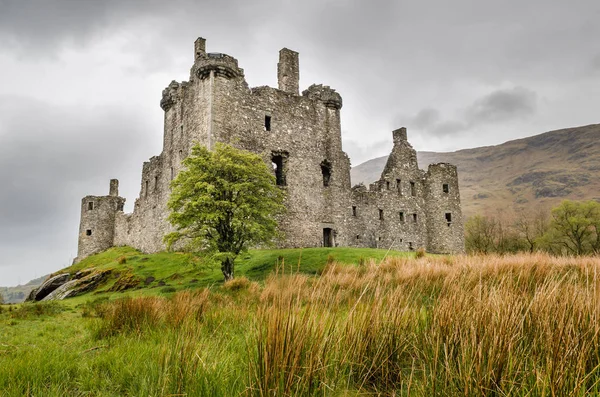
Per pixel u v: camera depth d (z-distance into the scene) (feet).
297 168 96.84
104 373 14.71
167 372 12.48
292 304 13.25
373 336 13.25
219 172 63.46
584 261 36.55
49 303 47.37
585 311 12.09
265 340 11.46
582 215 155.84
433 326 13.10
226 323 20.71
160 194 105.70
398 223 128.26
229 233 61.67
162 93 107.76
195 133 90.27
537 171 504.84
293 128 98.53
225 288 41.88
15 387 12.21
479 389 9.73
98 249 139.64
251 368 11.25
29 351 18.86
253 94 93.50
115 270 79.82
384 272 35.01
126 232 130.93
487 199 492.54
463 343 11.28
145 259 86.74
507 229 176.14
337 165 105.09
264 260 74.08
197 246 61.67
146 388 11.91
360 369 12.48
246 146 89.51
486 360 10.48
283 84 102.99
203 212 59.57
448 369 10.39
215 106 86.58
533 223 187.73
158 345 16.56
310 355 11.13
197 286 61.11
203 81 89.86
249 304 25.68
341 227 102.32
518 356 10.77
